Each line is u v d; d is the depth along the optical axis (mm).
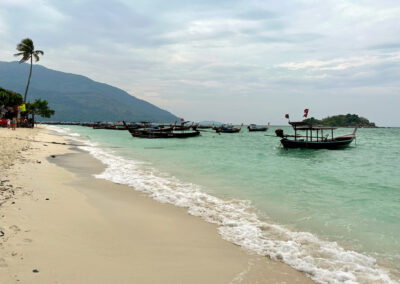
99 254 4930
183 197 9883
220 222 7371
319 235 6688
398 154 30953
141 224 6852
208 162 20547
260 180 13898
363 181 14484
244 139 63812
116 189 10633
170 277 4352
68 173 13203
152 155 24969
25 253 4531
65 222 6340
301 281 4484
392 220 7984
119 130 99500
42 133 48031
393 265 5215
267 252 5578
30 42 60688
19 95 80250
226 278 4445
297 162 22781
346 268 5023
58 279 3893
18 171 11672
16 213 6371
